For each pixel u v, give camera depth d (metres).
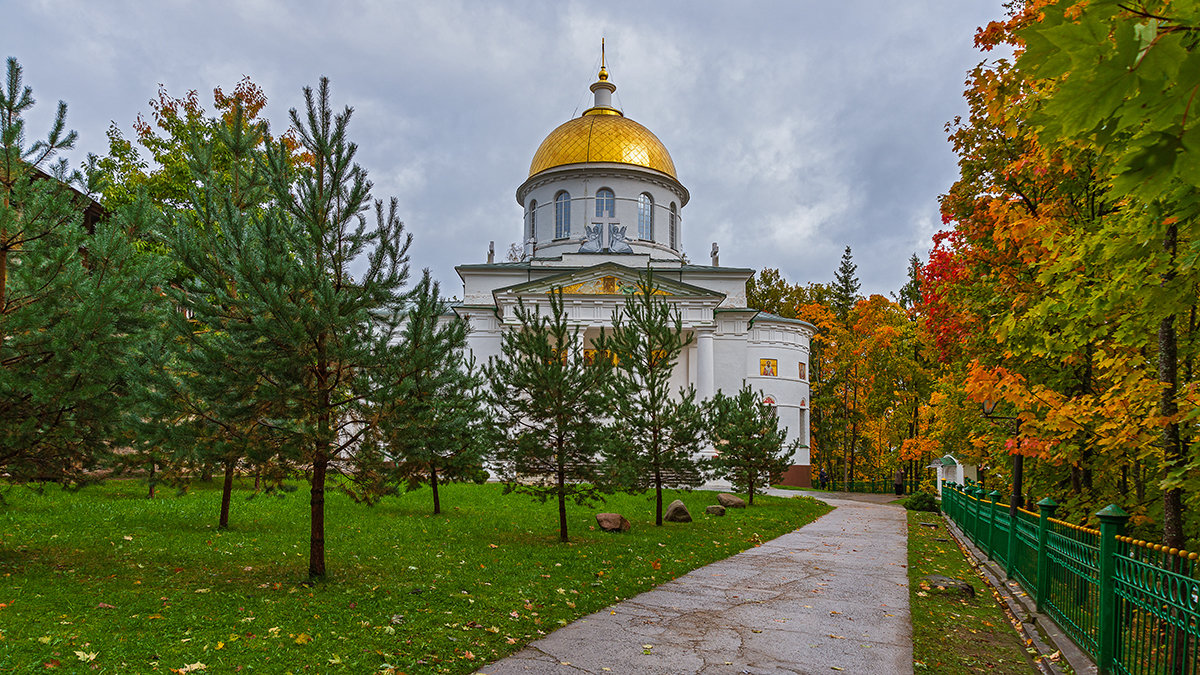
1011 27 8.49
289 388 9.80
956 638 8.44
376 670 6.53
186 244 9.62
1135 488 10.95
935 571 13.33
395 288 10.21
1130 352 8.84
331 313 9.38
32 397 9.76
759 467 26.53
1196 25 2.43
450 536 15.51
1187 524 8.77
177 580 9.91
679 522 20.11
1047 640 8.24
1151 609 5.63
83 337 9.75
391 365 10.04
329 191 10.10
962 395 17.05
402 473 10.83
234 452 9.92
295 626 7.72
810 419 54.75
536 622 8.51
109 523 14.62
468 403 17.00
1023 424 9.66
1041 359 11.89
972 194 13.68
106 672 6.00
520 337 16.11
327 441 9.95
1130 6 2.56
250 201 14.16
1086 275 7.70
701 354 44.62
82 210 11.23
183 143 26.48
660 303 20.03
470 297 48.66
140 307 10.64
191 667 6.21
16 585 8.92
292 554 12.38
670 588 11.05
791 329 48.56
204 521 15.82
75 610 7.90
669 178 52.28
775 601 10.21
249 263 9.13
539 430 15.92
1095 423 9.12
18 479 10.34
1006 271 12.55
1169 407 7.79
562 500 15.74
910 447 29.00
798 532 19.36
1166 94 2.48
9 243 10.12
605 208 51.28
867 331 47.19
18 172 10.23
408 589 9.77
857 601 10.30
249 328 9.23
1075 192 10.15
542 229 52.47
